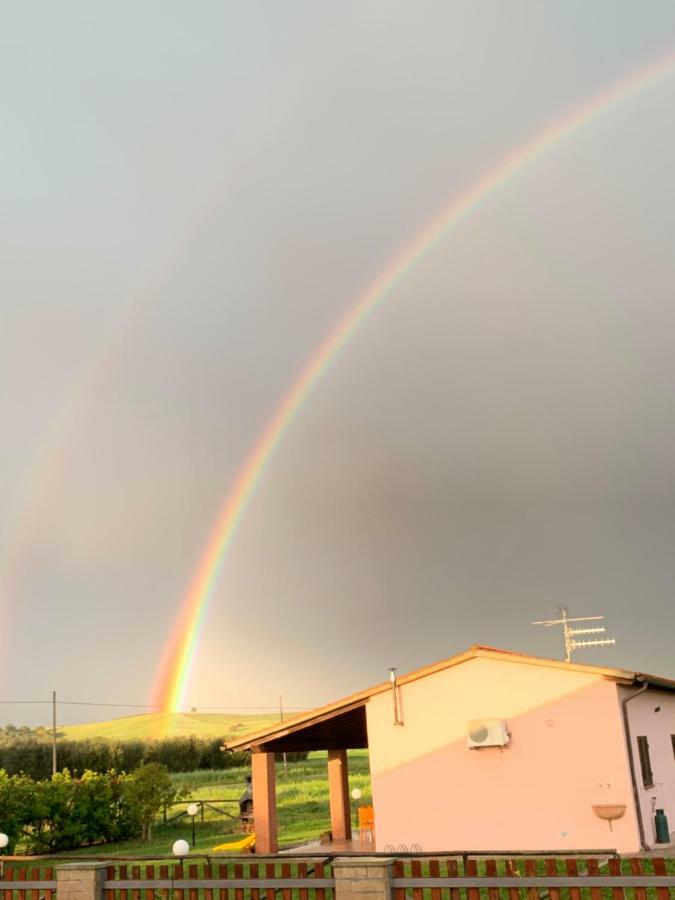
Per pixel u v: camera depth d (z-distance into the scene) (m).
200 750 64.50
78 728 163.12
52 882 9.73
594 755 18.28
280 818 35.56
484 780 19.08
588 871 7.84
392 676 20.25
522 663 19.30
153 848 25.73
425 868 14.34
